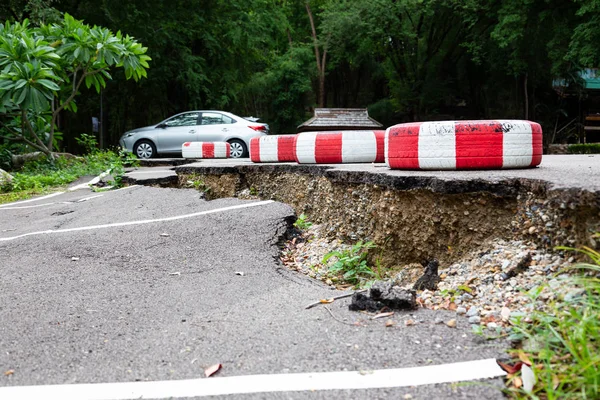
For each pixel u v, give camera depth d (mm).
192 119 17078
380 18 26875
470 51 26062
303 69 34594
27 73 11086
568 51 19578
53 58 11633
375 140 6664
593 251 2521
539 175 3729
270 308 3016
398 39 28422
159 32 21422
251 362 2303
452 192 3686
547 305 2561
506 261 3152
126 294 3346
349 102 36844
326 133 6781
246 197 7094
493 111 29828
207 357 2371
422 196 3951
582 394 1890
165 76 22516
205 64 24000
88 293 3369
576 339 2115
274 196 6781
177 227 5098
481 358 2215
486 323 2592
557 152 19641
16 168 13047
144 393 2070
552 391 1917
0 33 11641
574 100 31328
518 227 3383
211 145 13148
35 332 2715
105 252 4406
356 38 28016
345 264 4141
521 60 23719
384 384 2059
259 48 28641
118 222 5535
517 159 4473
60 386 2146
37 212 6988
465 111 31250
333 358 2297
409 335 2496
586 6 16531
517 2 20375
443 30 28109
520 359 2158
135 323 2834
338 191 5125
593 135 31984
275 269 3963
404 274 3941
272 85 34594
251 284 3539
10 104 11875
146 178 8195
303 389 2053
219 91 24734
